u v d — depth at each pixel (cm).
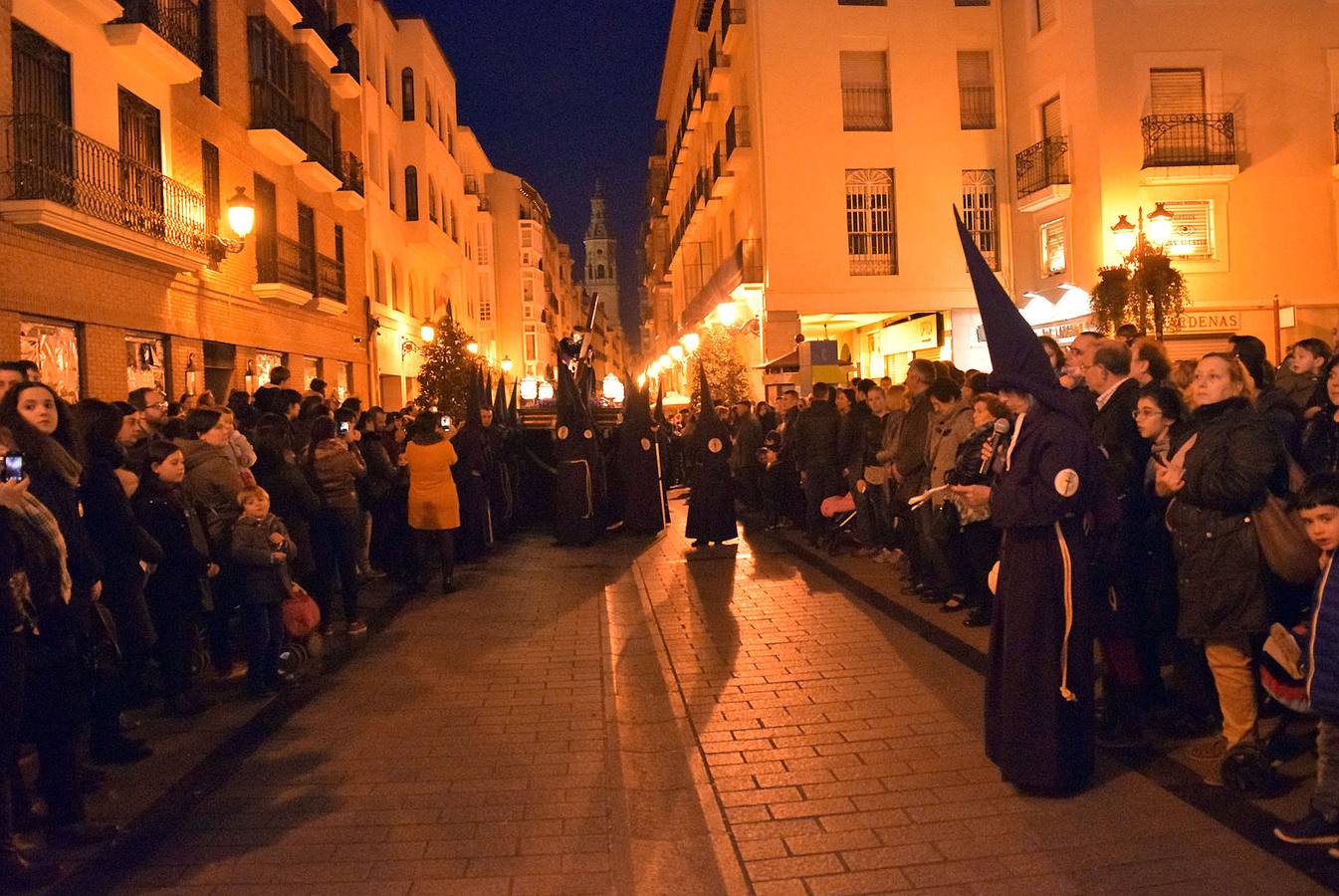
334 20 2694
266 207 2139
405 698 678
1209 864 396
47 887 410
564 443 1438
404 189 3472
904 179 2661
